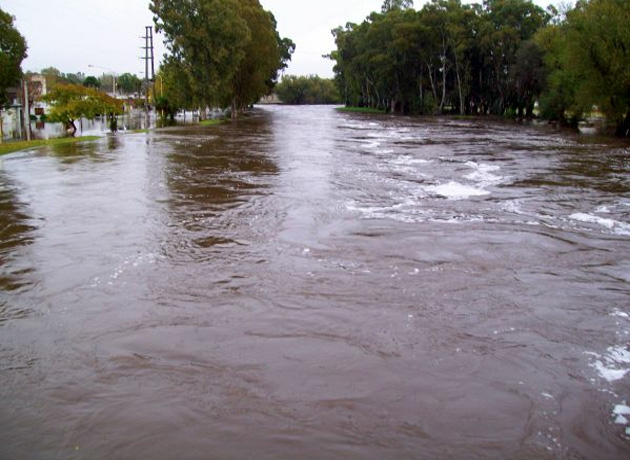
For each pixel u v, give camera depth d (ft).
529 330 21.08
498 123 172.76
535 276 27.09
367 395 16.61
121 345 19.89
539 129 142.51
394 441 14.51
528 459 13.85
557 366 18.43
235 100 194.29
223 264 28.73
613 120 127.24
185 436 14.74
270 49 197.77
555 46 159.94
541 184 53.88
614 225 37.52
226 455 13.99
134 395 16.69
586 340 20.34
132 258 29.84
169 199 45.42
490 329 21.15
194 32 153.89
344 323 21.57
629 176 59.31
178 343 20.01
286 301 23.76
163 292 24.93
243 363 18.54
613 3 114.11
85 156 76.23
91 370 18.17
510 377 17.69
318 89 523.29
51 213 40.45
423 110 246.68
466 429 15.01
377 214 40.04
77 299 24.23
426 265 28.55
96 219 38.58
